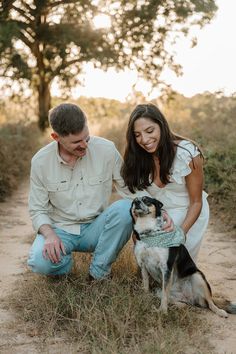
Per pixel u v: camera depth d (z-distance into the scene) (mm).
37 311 4164
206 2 21047
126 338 3787
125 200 4668
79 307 4023
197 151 4527
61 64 22656
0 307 4438
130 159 4586
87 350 3641
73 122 4055
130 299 4062
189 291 4398
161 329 3770
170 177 4555
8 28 18500
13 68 20547
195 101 19844
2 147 12711
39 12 21109
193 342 3742
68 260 4656
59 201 4613
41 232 4516
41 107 23438
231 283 5098
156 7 21344
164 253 4160
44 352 3641
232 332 3967
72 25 21094
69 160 4473
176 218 4648
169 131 4484
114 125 17000
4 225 7867
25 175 13047
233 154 9133
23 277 5191
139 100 21359
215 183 8727
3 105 23016
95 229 4676
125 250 5133
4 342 3791
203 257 6020
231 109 14930
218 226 7508
